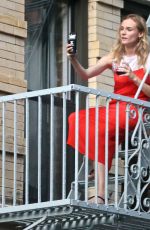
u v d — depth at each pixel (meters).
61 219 10.35
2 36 11.78
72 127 10.15
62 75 12.76
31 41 12.52
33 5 12.59
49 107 12.29
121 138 10.34
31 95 10.36
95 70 10.52
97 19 12.78
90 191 10.87
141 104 10.28
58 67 12.73
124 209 10.05
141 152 10.26
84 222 10.30
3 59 11.77
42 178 12.09
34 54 12.52
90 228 10.30
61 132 12.32
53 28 12.75
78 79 12.77
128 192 10.15
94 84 12.64
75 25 12.88
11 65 11.84
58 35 12.79
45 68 12.62
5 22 11.80
